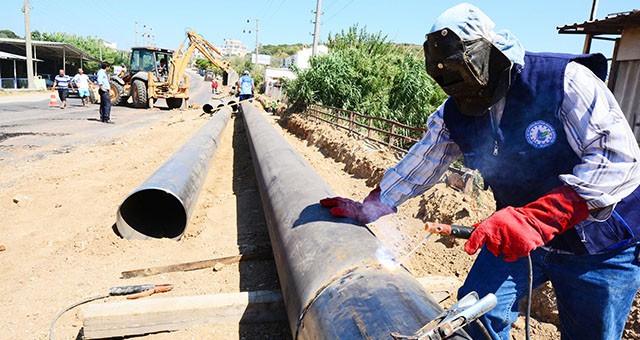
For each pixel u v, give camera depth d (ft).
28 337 10.04
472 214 14.67
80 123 47.34
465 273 12.66
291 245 8.77
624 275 5.84
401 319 5.83
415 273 12.53
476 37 5.19
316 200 10.32
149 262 13.64
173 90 70.54
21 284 12.22
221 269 13.15
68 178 22.89
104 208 18.45
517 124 5.66
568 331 6.67
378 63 50.88
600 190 5.04
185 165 18.56
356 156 24.95
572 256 6.02
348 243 7.85
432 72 5.58
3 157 27.84
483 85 5.39
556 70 5.32
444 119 6.61
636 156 5.04
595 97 5.14
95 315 9.78
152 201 17.44
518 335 10.16
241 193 21.44
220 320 10.36
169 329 10.12
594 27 30.66
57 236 15.49
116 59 259.39
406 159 7.49
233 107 68.28
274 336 10.04
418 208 17.02
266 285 12.20
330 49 58.90
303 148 35.76
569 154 5.53
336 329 6.11
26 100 81.25
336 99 52.16
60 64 164.04
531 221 5.15
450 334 4.90
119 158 28.60
